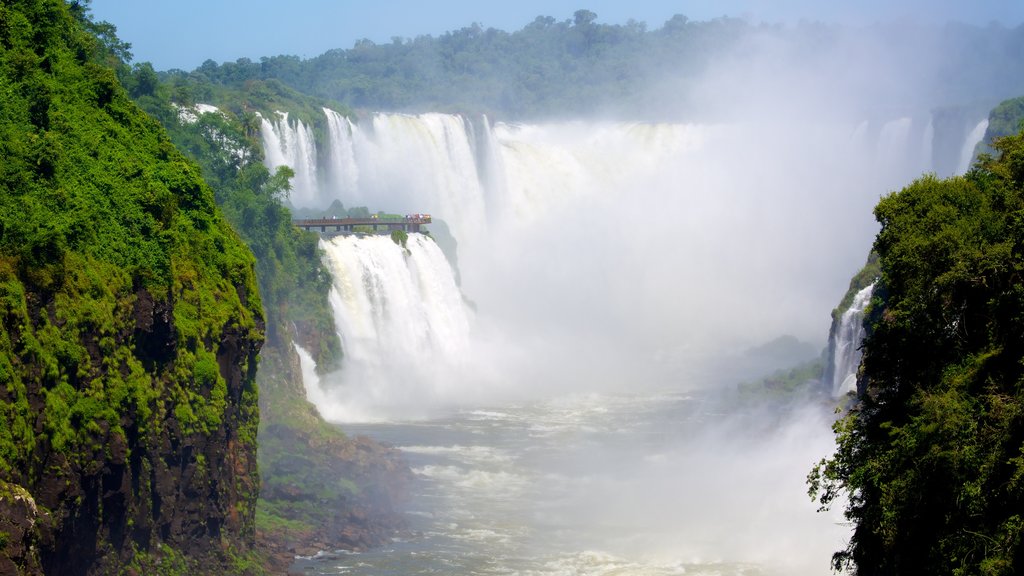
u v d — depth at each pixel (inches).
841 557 2231.8
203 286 2672.2
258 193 4416.8
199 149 4286.4
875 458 2123.5
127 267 2385.6
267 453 3545.8
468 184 6879.9
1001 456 1838.1
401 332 5073.8
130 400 2294.5
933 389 2068.2
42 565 2031.3
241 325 2763.3
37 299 2113.7
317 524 3132.4
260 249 4188.0
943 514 1936.5
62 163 2410.2
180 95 4635.8
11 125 2399.1
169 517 2472.9
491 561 2965.1
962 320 2172.7
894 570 2015.3
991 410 1884.8
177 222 2652.6
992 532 1818.4
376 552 3004.4
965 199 2305.6
